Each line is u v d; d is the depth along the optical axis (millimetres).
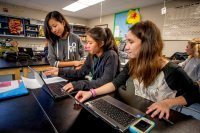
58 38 1763
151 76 982
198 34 3568
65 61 1757
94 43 1224
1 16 5246
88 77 1489
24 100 914
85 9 5551
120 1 4371
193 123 688
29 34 5902
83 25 7195
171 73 959
